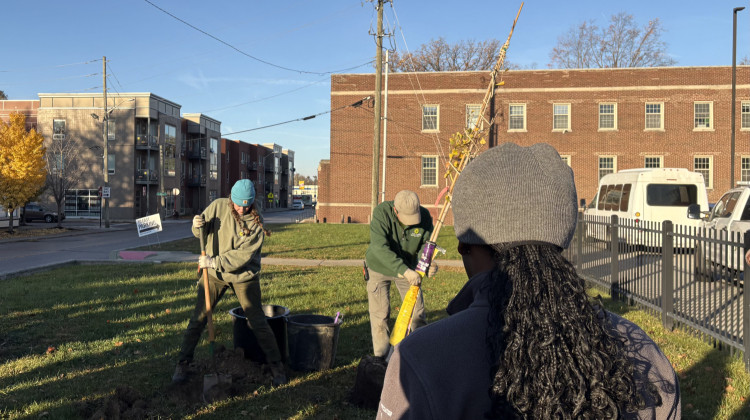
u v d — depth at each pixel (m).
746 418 3.94
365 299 8.47
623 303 8.71
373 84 34.53
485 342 0.98
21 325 6.72
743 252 5.33
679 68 31.88
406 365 0.98
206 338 6.06
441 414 0.94
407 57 50.38
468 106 33.59
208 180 58.72
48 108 44.25
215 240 4.74
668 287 6.95
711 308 6.09
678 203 15.75
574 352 0.94
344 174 35.00
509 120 33.28
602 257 9.94
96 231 30.84
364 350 5.72
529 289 0.98
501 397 0.92
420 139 34.12
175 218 47.78
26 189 26.91
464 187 1.14
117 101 44.22
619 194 17.11
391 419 0.98
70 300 8.37
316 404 4.23
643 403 0.98
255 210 4.73
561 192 1.09
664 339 6.38
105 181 33.88
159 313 7.42
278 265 13.47
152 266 13.30
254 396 4.39
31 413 3.98
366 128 34.75
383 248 4.56
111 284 10.09
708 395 4.39
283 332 5.21
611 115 32.59
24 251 18.19
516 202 1.06
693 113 31.81
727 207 11.16
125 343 5.91
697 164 31.81
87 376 4.85
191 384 4.58
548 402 0.90
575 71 32.78
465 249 1.20
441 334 1.00
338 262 13.95
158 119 46.06
